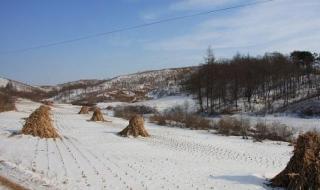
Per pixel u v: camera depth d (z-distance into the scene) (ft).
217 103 235.40
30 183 32.50
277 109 198.70
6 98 158.20
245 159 57.47
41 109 68.18
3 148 50.83
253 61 275.39
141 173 40.96
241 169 47.67
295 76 261.44
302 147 35.60
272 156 61.98
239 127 105.91
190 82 264.93
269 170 47.96
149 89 460.55
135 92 445.37
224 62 284.20
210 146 70.95
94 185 34.14
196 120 122.62
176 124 123.85
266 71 253.24
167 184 36.70
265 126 103.86
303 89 241.55
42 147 54.44
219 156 59.06
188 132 100.53
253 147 73.61
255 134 97.66
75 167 41.55
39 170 38.55
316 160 34.42
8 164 39.78
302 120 158.81
